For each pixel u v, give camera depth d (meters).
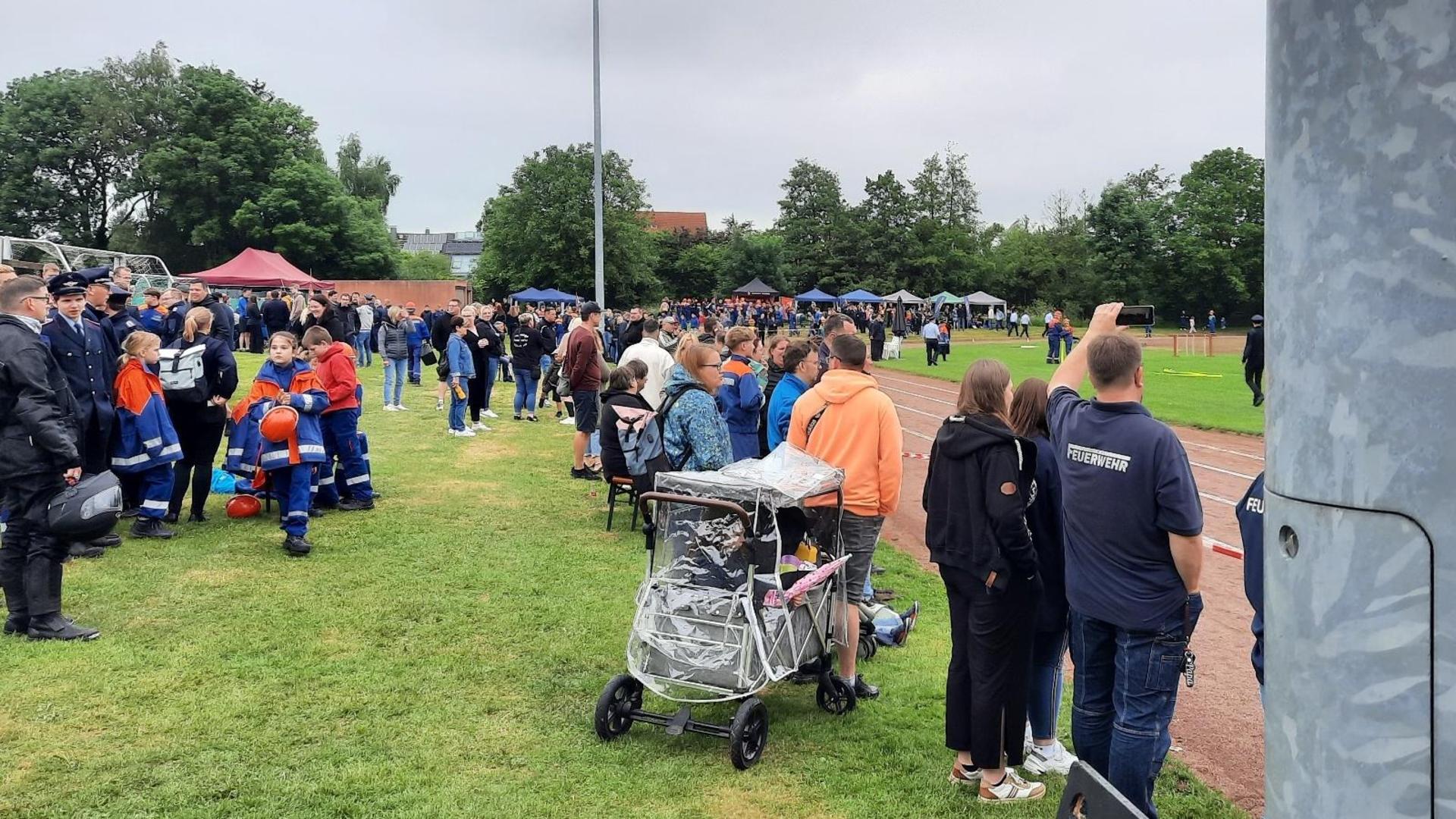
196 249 67.56
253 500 8.91
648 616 4.74
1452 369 0.94
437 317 22.78
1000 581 4.00
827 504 5.07
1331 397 1.03
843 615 5.11
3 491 5.86
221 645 5.78
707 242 97.62
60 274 7.45
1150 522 3.46
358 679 5.37
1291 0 1.07
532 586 7.13
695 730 4.57
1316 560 1.05
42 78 67.88
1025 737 4.40
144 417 7.69
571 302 48.44
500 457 12.96
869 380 5.35
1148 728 3.55
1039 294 88.62
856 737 4.86
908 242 90.00
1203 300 80.56
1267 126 1.14
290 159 65.81
